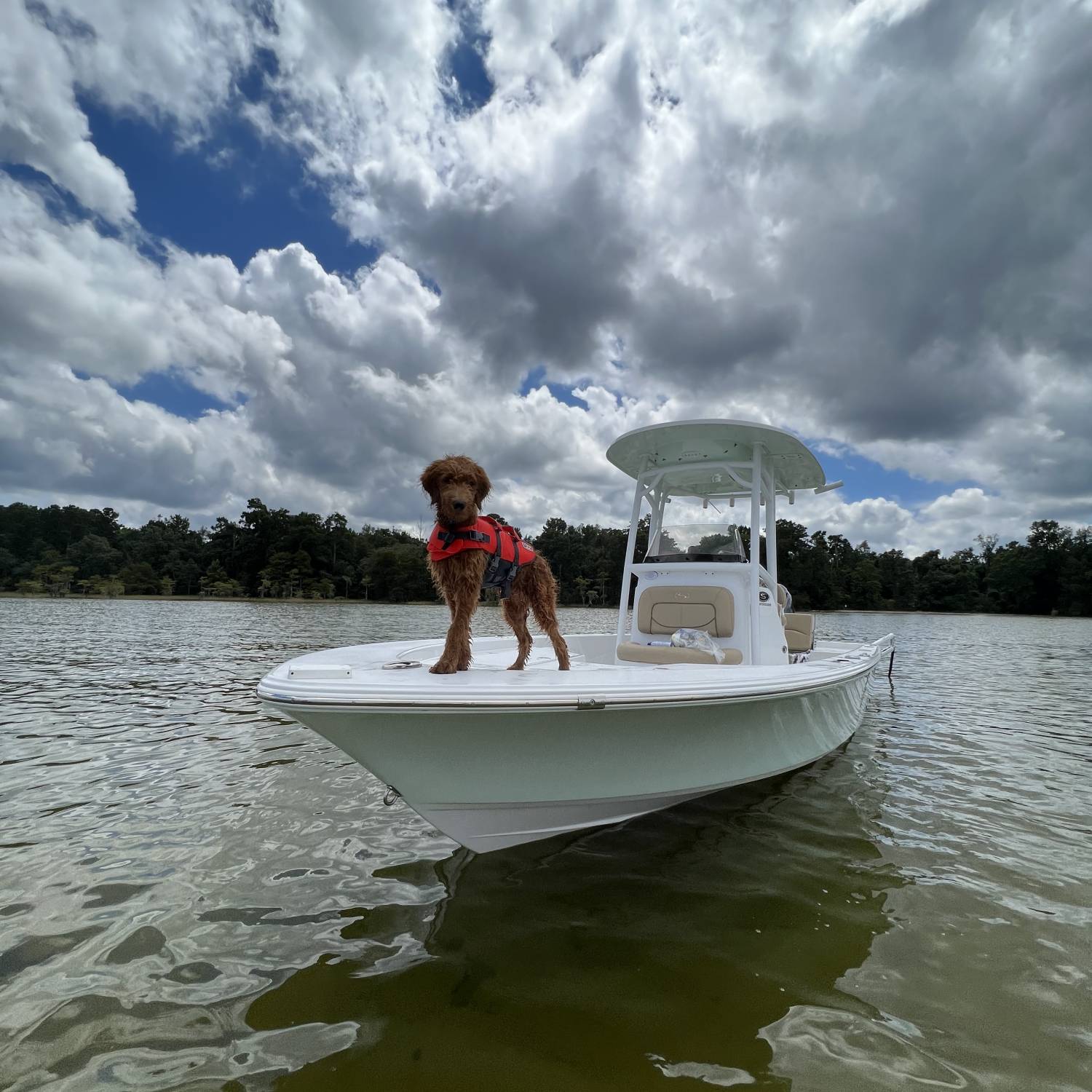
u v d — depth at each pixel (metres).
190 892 2.95
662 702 2.92
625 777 3.15
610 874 3.21
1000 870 3.28
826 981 2.31
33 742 5.58
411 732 2.69
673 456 5.88
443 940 2.58
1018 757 5.62
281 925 2.67
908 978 2.34
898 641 23.36
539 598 3.63
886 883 3.13
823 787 4.71
